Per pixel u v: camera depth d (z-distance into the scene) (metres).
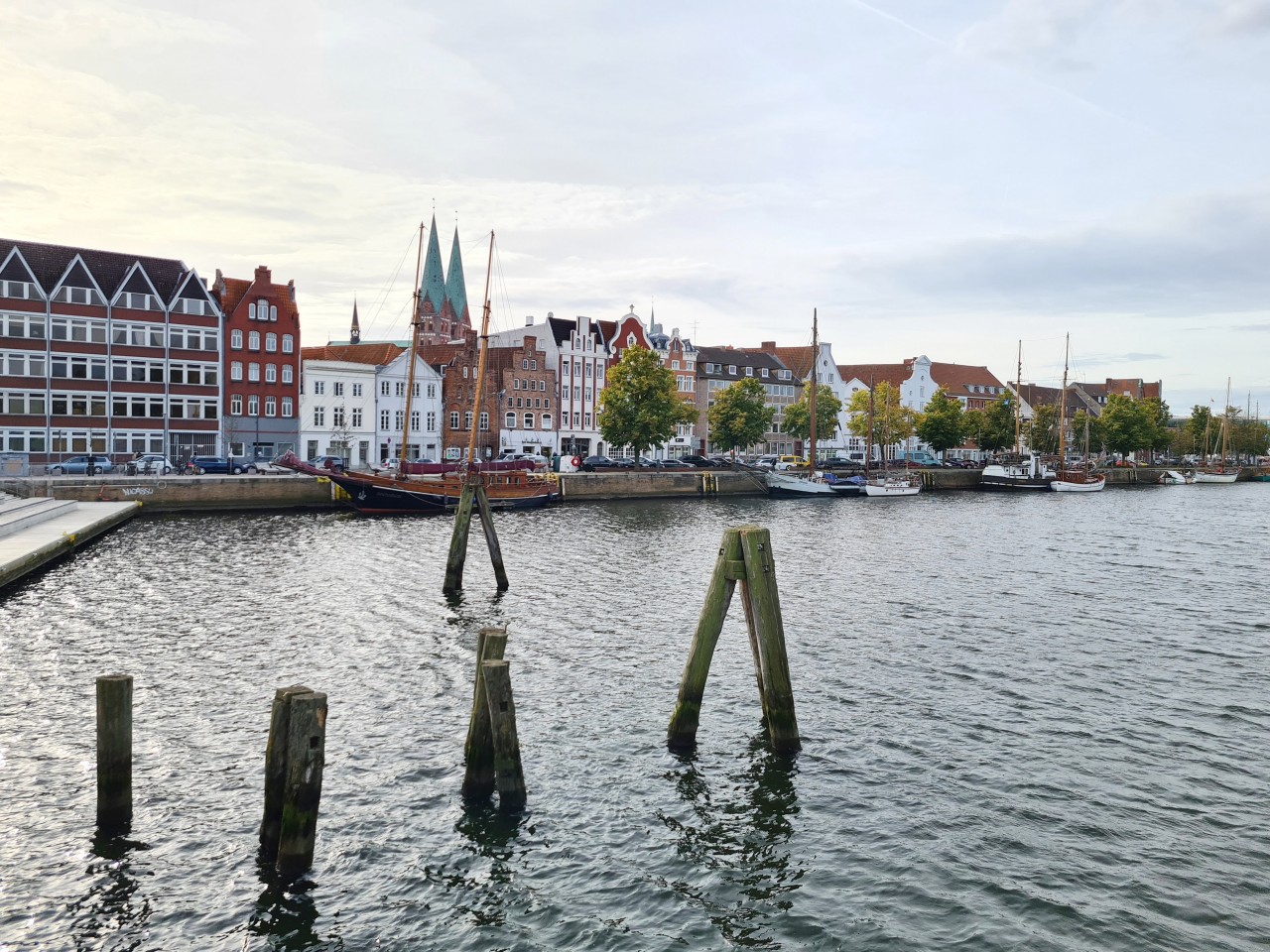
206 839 15.35
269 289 96.19
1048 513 86.19
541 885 14.20
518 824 16.05
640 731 20.52
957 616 33.50
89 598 34.59
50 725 20.62
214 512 70.50
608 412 99.56
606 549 51.47
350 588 37.69
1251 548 55.97
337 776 17.84
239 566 43.00
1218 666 26.69
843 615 33.41
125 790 15.58
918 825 16.20
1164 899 13.90
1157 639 30.16
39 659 25.92
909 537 60.94
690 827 16.06
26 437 82.88
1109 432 165.12
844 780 18.02
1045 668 26.25
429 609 33.56
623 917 13.41
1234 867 14.89
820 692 23.58
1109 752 19.73
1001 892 14.11
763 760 18.95
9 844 15.08
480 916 13.38
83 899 13.59
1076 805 17.05
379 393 106.00
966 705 22.72
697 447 145.50
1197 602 36.88
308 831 14.25
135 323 88.50
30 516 50.81
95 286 86.19
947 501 103.00
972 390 196.25
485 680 16.30
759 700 22.70
